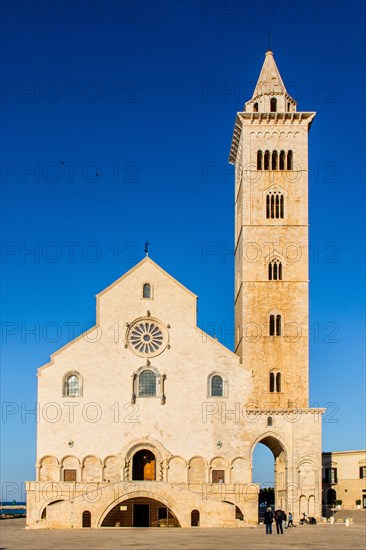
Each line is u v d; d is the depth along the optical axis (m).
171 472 105.44
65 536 81.50
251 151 118.38
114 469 104.81
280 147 118.56
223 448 106.44
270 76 122.38
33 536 81.88
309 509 105.44
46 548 66.25
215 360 109.06
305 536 80.88
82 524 95.25
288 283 114.69
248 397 108.25
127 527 95.88
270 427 107.44
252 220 116.50
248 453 106.44
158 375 107.88
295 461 106.31
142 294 110.06
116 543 71.44
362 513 130.25
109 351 108.00
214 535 82.06
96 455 104.94
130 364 107.88
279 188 117.44
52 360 107.12
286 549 65.19
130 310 109.44
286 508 106.06
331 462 152.75
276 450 112.50
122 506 97.19
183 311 110.19
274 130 118.88
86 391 106.56
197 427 106.81
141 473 106.62
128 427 106.06
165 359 108.56
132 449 105.50
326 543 71.75
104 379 107.12
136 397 107.06
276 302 114.12
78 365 107.25
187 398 107.56
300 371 112.00
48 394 106.19
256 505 103.88
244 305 114.00
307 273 114.94
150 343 108.88
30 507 102.19
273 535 82.19
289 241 115.88
